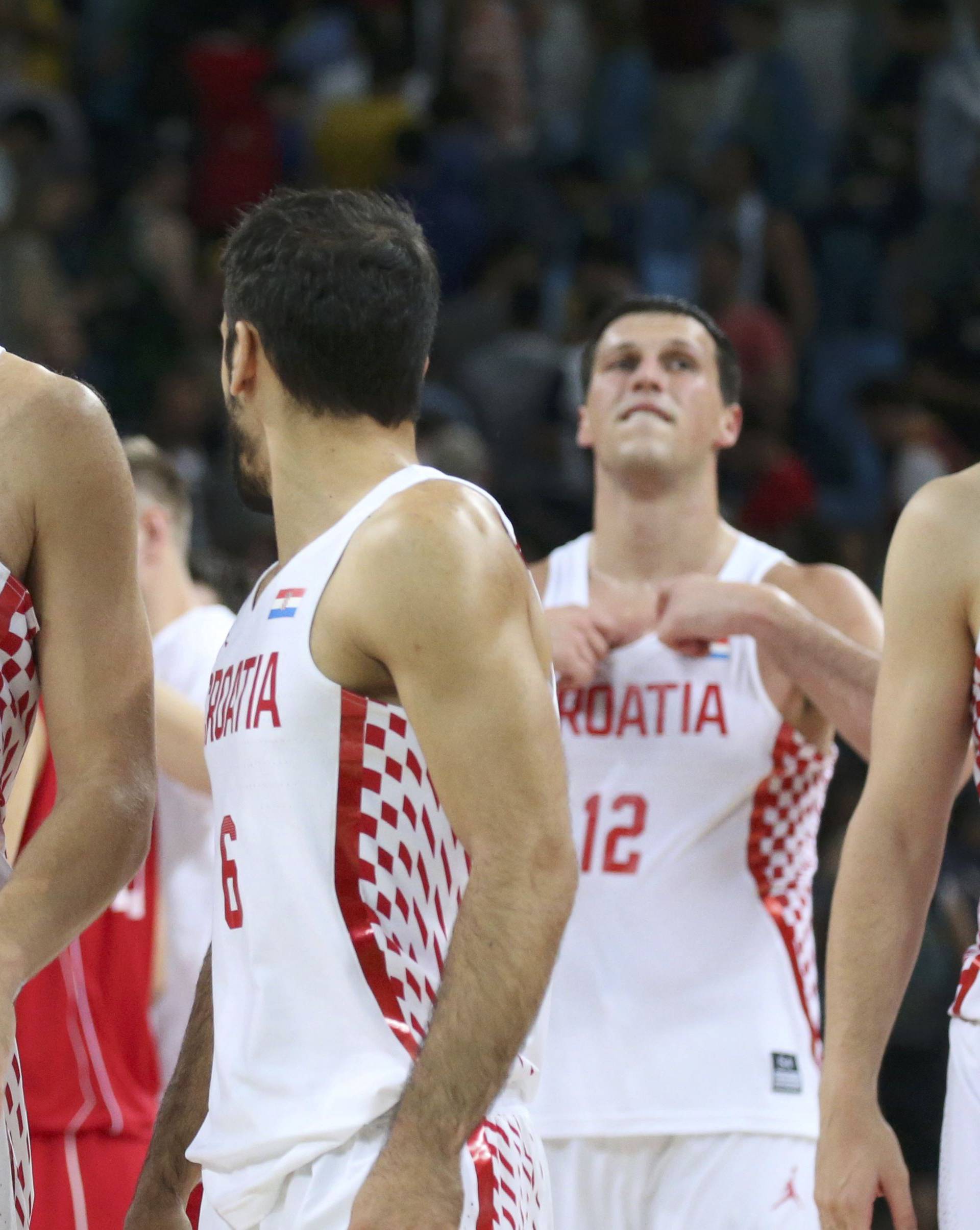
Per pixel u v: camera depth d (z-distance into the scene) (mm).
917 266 33500
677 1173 11633
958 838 19266
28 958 7641
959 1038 8586
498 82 35812
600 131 36469
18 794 11344
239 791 7398
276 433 7668
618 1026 11797
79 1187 11875
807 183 35312
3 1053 7391
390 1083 6945
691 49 36656
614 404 12758
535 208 33625
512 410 28453
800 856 12242
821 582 12711
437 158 34031
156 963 13039
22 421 8211
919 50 36156
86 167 34625
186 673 13516
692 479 12781
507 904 6805
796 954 11953
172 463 13961
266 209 7793
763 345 30422
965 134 35594
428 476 7367
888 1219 17641
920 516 9039
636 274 33812
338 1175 6949
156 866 12680
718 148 35562
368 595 7070
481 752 6902
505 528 7305
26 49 36844
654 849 12016
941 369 31391
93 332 30953
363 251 7562
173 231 32750
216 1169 7387
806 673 11570
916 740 8953
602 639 12305
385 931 7133
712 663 12227
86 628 8211
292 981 7180
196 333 32031
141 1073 12453
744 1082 11625
